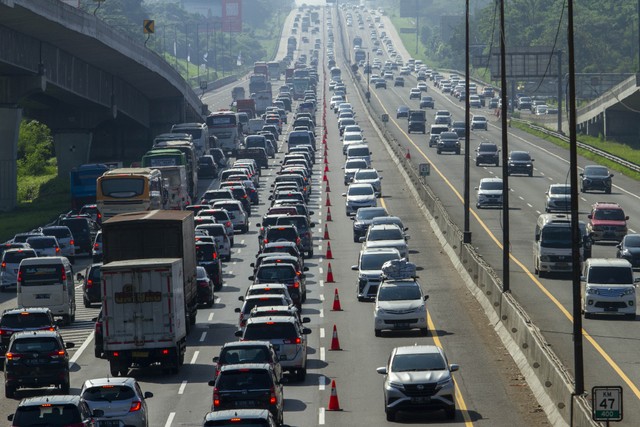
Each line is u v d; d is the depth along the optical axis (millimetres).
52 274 156625
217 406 91750
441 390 98750
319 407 105375
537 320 145875
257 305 133875
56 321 158375
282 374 118750
